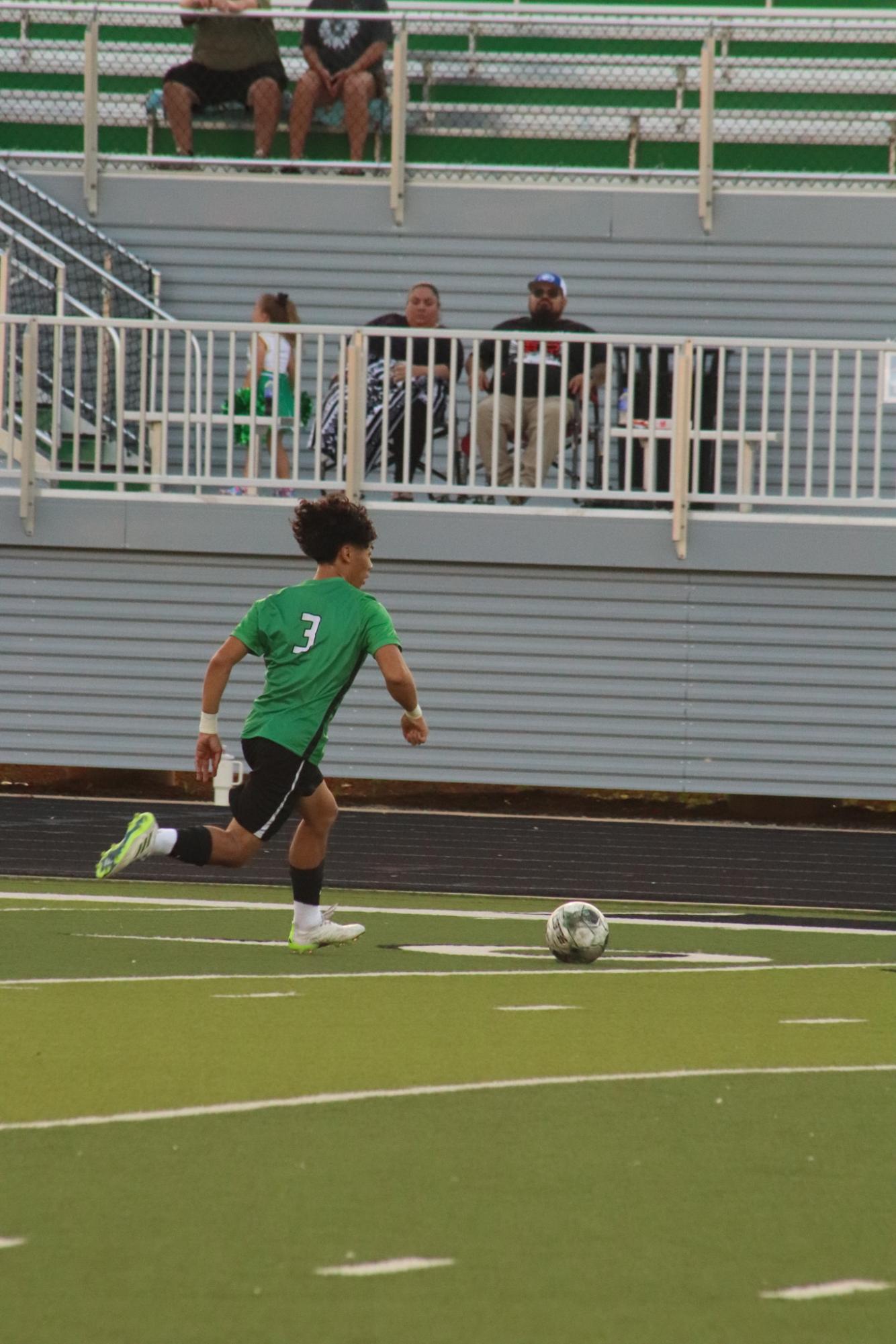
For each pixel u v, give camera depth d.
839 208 56.38
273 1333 9.95
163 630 48.81
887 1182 13.59
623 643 48.41
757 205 56.56
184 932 27.45
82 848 38.00
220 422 48.56
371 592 48.69
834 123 60.88
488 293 57.31
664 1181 13.45
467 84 61.25
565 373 46.41
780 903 33.50
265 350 50.50
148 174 57.78
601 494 47.09
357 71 58.94
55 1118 15.01
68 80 61.91
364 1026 19.64
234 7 58.94
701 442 53.47
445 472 51.38
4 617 48.94
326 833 25.42
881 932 29.86
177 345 56.84
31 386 48.12
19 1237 11.70
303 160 59.72
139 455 48.28
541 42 61.97
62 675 48.97
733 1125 15.36
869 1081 17.38
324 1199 12.74
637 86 61.34
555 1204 12.73
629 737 48.44
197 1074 16.88
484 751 48.75
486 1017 20.44
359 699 48.97
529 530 47.97
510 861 38.41
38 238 56.78
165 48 61.84
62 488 52.38
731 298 56.62
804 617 48.09
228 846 24.19
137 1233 11.83
